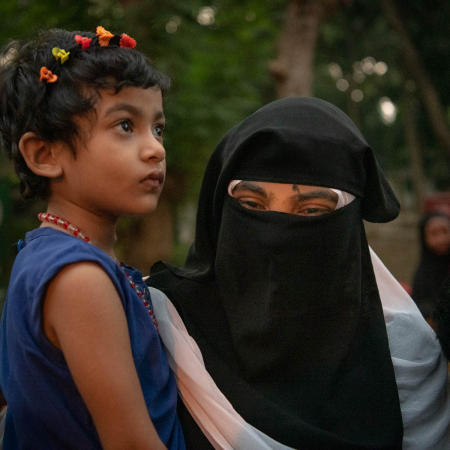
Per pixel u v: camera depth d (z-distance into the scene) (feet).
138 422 3.94
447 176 63.26
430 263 16.16
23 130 4.42
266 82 25.93
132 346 4.29
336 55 56.75
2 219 23.39
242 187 5.46
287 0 23.12
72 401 4.08
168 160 22.13
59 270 3.95
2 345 4.56
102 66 4.26
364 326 5.53
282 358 5.39
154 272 6.20
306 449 4.99
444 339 5.44
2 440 4.60
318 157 5.24
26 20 20.75
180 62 20.21
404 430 5.40
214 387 5.11
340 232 5.31
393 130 68.74
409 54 46.09
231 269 5.49
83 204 4.42
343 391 5.36
